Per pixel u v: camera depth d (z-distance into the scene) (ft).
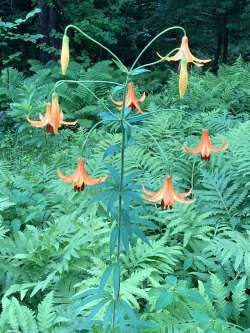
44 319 9.16
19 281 11.48
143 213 13.16
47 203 14.42
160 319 9.07
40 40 39.42
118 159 15.74
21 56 42.55
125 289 9.66
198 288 10.41
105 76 30.17
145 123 20.93
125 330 7.60
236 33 40.06
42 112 22.62
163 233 12.99
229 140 15.23
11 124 25.86
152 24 40.83
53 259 11.73
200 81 26.48
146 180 14.40
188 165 15.40
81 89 27.84
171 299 8.33
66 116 26.02
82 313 9.73
